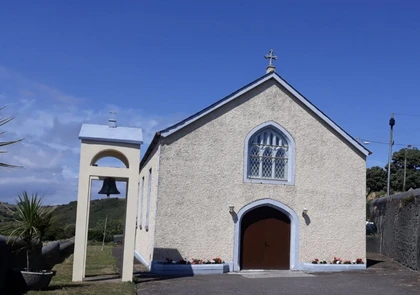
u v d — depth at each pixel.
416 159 53.59
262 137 18.41
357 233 18.70
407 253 19.11
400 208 20.33
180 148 17.19
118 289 12.26
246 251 17.78
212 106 17.55
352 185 18.91
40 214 11.39
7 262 11.37
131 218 13.97
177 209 16.91
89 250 25.12
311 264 17.80
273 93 18.44
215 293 12.43
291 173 18.34
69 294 11.17
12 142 6.92
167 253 16.66
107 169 13.96
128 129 14.55
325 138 18.83
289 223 18.34
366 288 13.66
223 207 17.39
